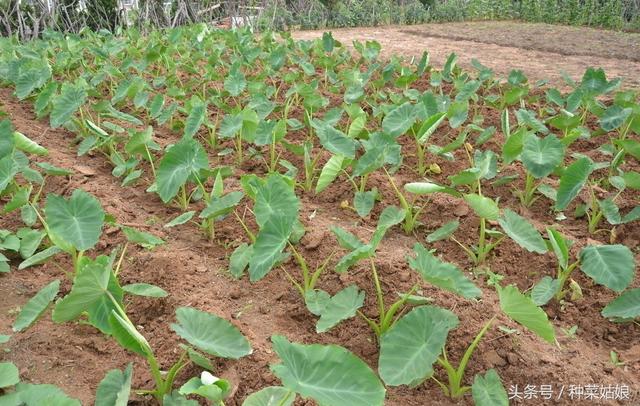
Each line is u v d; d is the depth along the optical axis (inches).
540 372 87.9
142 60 257.9
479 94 223.9
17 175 149.6
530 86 237.8
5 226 130.5
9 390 81.4
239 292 106.8
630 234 128.2
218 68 266.8
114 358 90.4
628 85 239.1
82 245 93.9
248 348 80.4
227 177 150.7
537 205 140.7
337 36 425.1
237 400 81.5
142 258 114.3
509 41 376.5
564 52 326.6
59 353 91.2
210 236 125.6
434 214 134.8
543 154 126.9
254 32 458.3
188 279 109.3
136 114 207.5
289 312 102.0
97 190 143.3
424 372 74.4
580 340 98.4
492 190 146.4
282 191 103.4
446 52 335.9
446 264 89.0
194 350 89.2
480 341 93.0
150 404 81.3
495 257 119.3
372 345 94.3
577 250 118.3
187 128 150.7
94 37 335.9
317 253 116.6
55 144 176.7
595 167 147.1
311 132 180.1
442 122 193.5
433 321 78.3
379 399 63.2
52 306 103.0
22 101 218.7
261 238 93.4
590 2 514.6
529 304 74.5
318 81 228.1
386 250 119.2
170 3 492.1
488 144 174.4
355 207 132.0
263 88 207.8
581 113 195.9
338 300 93.8
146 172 159.3
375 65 238.7
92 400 81.9
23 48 283.0
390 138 136.8
